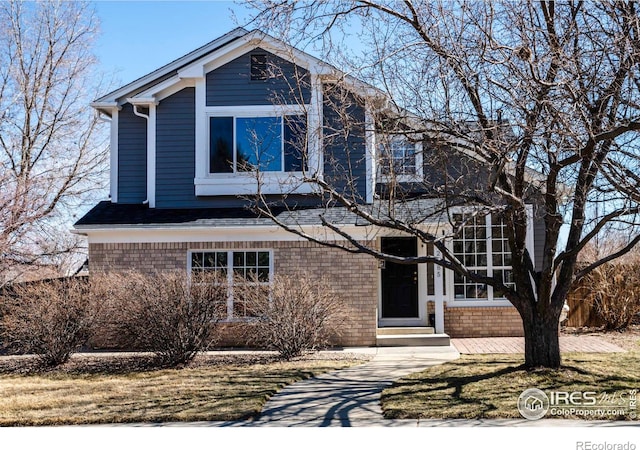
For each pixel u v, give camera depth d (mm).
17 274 18828
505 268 16094
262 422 7961
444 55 8570
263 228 14867
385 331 15312
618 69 8070
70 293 13500
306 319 13586
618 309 17250
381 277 16328
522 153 9273
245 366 12547
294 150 15938
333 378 10914
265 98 16094
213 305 13312
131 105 17250
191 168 16516
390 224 9688
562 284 10250
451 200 11000
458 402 8664
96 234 15281
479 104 9172
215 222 15219
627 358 11734
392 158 10312
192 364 12969
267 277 15172
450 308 16219
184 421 8117
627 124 7590
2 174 17141
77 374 12234
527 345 10469
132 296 13078
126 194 17047
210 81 16312
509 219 9922
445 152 10117
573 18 8969
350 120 11422
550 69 8109
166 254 15281
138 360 13461
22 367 13219
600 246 17969
